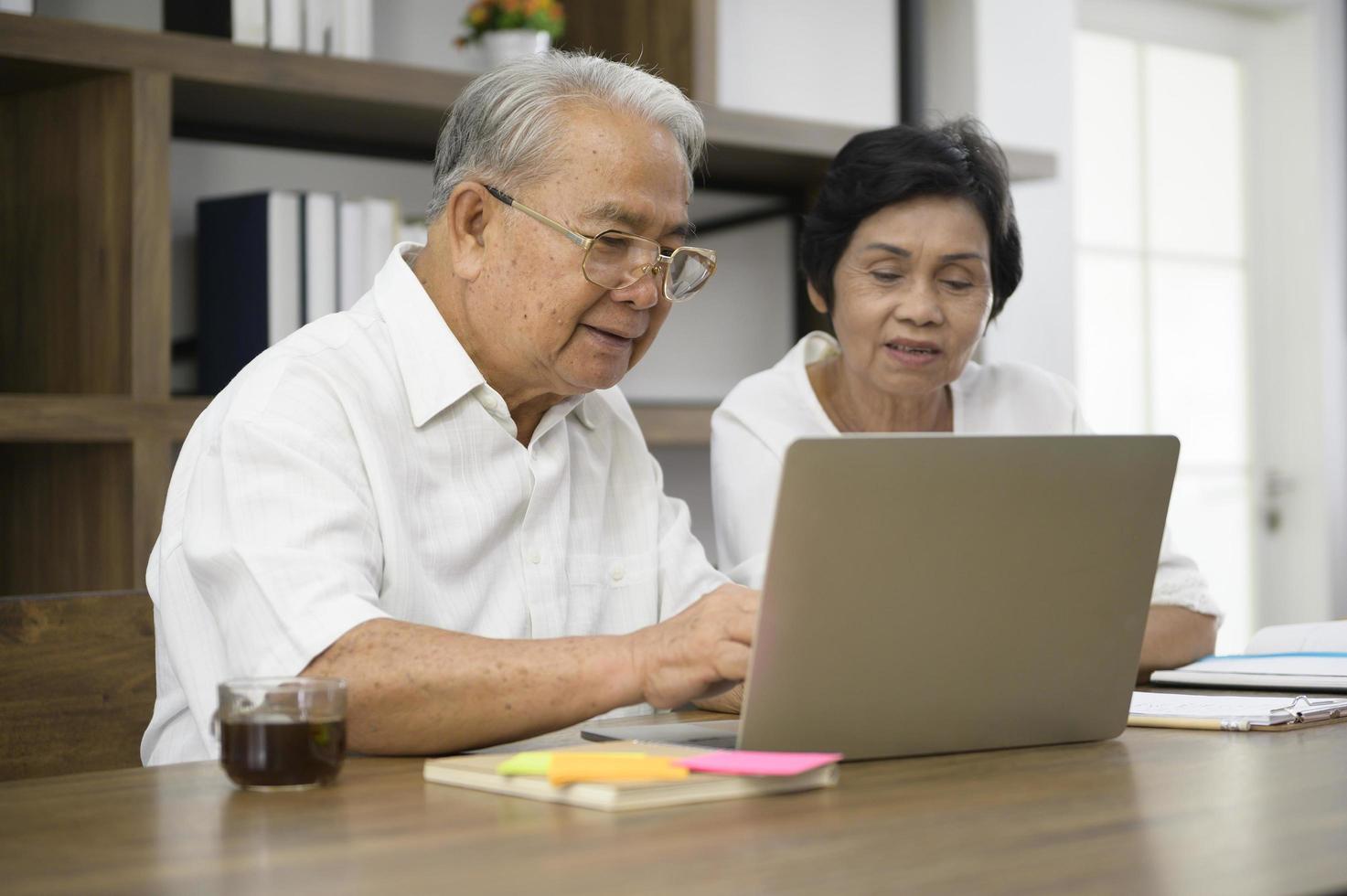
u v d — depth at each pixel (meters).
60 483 2.18
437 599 1.33
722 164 2.82
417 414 1.33
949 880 0.69
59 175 2.15
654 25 2.66
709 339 3.06
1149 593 1.09
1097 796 0.89
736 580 1.69
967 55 3.28
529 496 1.40
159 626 1.31
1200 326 4.05
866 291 1.75
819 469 0.92
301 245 2.25
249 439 1.19
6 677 1.35
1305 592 4.14
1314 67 4.11
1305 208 4.13
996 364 1.97
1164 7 3.97
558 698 1.03
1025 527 1.02
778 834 0.78
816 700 0.97
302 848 0.75
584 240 1.27
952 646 1.01
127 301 2.05
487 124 1.31
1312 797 0.88
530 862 0.72
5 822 0.83
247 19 2.15
